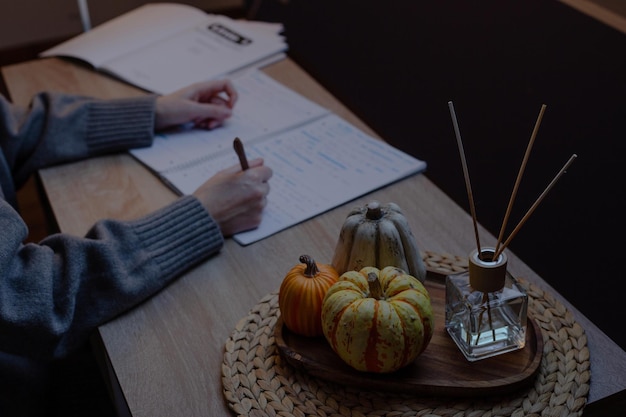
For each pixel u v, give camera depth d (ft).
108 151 4.94
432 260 3.77
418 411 3.06
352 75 6.84
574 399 3.05
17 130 4.85
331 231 4.13
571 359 3.22
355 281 3.14
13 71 5.93
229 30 6.22
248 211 4.14
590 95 5.78
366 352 3.01
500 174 5.50
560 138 5.60
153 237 3.91
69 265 3.71
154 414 3.18
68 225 4.30
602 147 5.49
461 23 6.98
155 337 3.57
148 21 6.34
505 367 3.16
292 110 5.24
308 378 3.23
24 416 4.49
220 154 4.82
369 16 7.69
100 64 5.83
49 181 4.71
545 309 3.48
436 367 3.18
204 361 3.42
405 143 5.68
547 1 6.61
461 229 4.06
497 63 6.37
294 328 3.33
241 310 3.68
